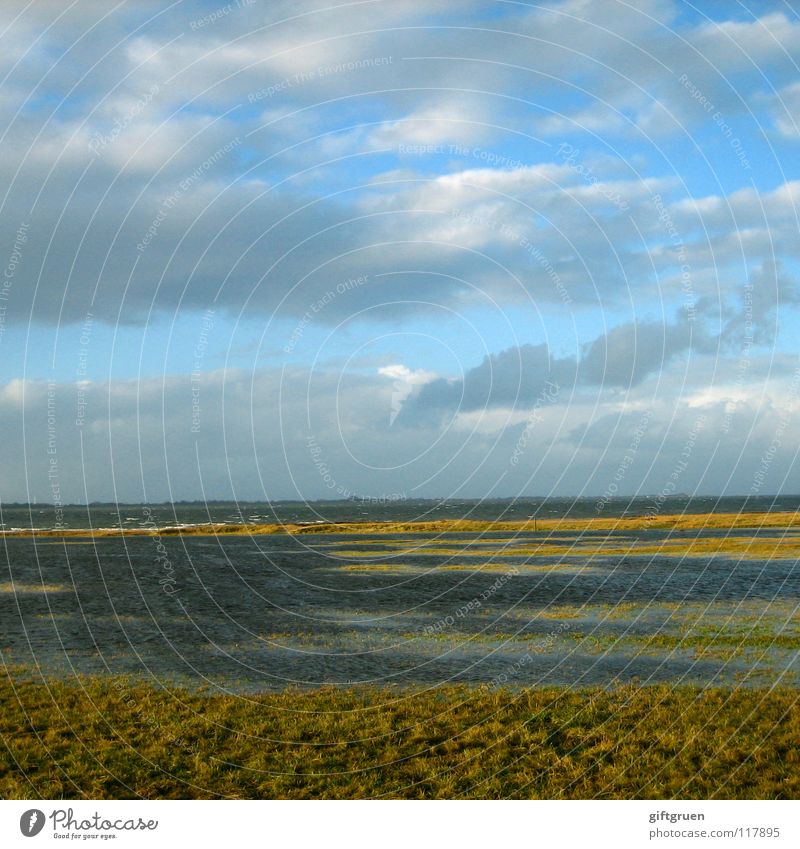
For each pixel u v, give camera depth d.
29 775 11.59
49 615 24.98
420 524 75.88
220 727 13.51
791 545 43.00
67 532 70.12
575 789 11.14
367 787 11.30
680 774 11.43
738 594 26.92
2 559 42.50
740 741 12.34
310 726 13.56
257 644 20.48
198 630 22.45
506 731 13.15
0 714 14.13
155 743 12.81
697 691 14.76
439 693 15.39
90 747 12.62
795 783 11.05
